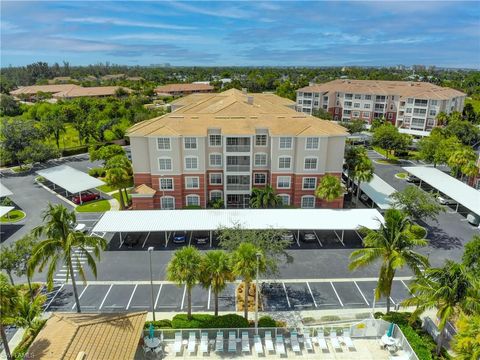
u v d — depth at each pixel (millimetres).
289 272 46031
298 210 56406
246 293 34594
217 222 52344
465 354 24531
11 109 154500
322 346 33562
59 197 70625
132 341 30328
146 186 62281
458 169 77375
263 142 62000
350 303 40438
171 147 59719
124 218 53375
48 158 86812
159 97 191000
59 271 45938
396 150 99562
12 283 39469
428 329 34938
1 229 57250
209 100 84000
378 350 33750
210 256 33656
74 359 27344
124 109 134750
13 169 88312
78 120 115938
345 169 73875
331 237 54906
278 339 33844
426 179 71500
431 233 56812
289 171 62125
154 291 42281
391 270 33656
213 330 34094
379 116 136500
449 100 124875
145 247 51625
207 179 63531
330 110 145875
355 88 142000
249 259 32469
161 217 53844
